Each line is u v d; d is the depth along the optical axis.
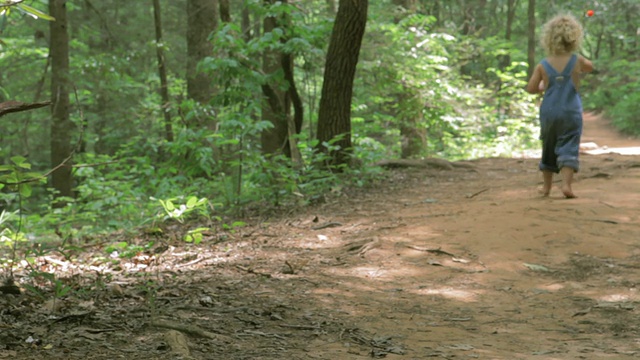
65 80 14.91
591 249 5.92
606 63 38.41
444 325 4.17
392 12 17.11
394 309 4.49
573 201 7.50
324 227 7.07
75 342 3.40
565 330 4.09
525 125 18.72
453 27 19.73
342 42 10.22
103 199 10.68
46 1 16.27
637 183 8.52
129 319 3.87
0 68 17.69
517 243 6.12
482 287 5.07
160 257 5.96
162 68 17.19
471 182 9.69
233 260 5.74
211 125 13.13
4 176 4.30
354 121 16.05
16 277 5.00
